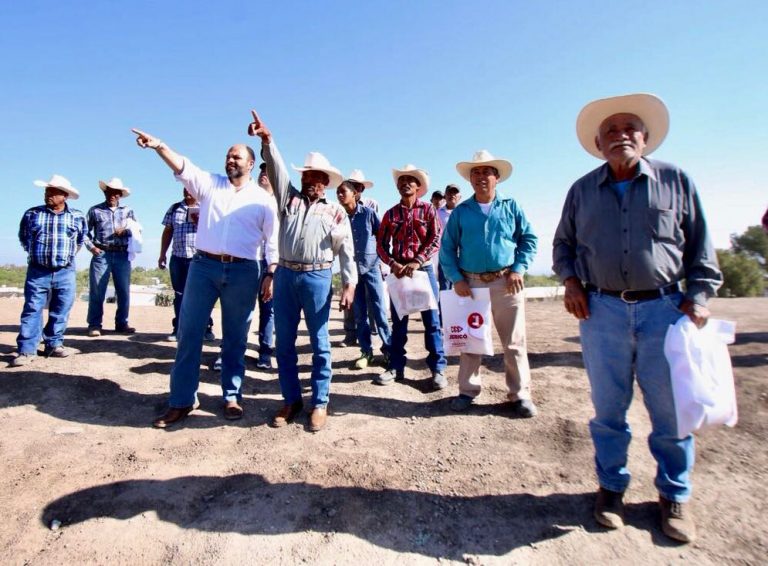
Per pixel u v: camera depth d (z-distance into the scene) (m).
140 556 1.90
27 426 3.14
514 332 3.34
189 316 3.24
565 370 4.37
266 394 3.91
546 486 2.40
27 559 1.88
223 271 3.25
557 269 2.33
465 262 3.36
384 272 5.33
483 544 1.96
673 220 1.95
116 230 5.96
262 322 4.69
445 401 3.68
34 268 4.59
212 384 4.11
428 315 4.01
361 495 2.34
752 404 3.32
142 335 6.08
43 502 2.27
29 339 4.53
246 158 3.39
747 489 2.29
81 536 2.02
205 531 2.05
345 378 4.36
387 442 2.97
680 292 2.01
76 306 9.71
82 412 3.43
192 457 2.76
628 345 2.05
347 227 3.38
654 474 2.47
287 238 3.20
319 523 2.12
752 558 1.82
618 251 2.00
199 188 3.31
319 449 2.87
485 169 3.23
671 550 1.88
